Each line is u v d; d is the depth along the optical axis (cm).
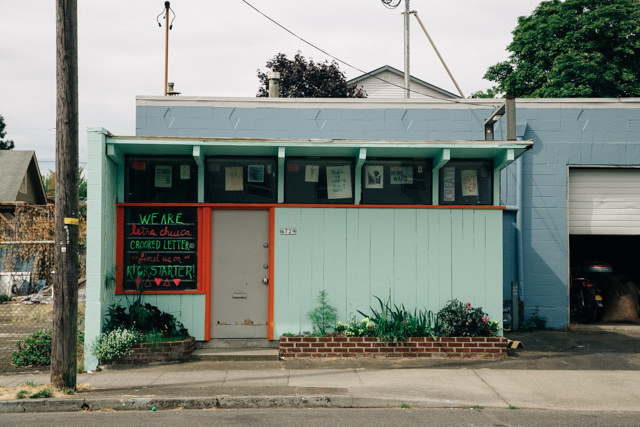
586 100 1353
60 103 823
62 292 821
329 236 1093
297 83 3244
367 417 719
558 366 987
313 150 1068
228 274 1091
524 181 1353
